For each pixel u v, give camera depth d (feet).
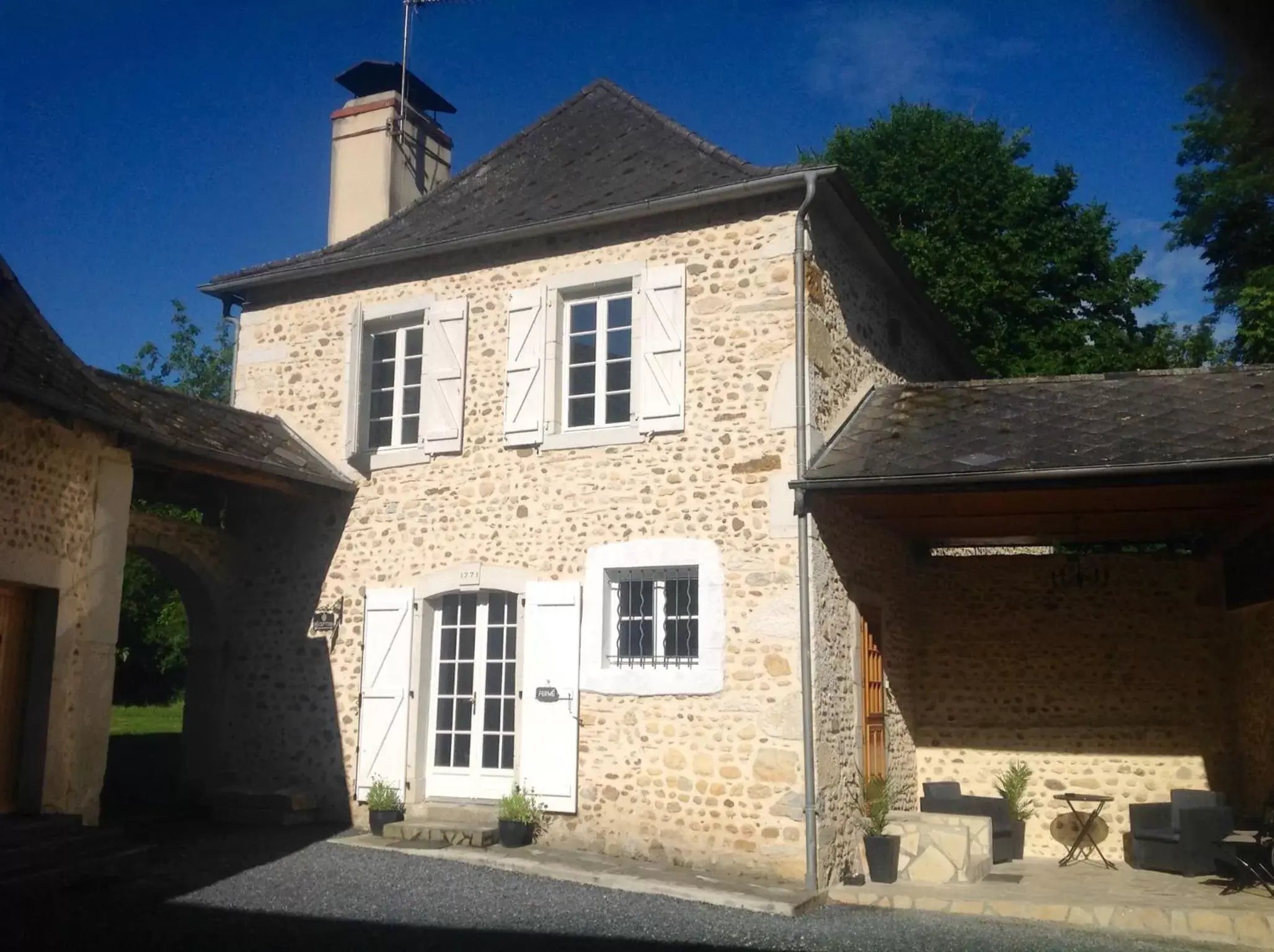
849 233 30.27
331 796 31.37
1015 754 32.42
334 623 32.09
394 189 38.70
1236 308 49.60
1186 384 27.58
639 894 23.77
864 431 28.35
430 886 23.59
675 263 28.94
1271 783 28.12
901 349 35.14
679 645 27.71
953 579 33.99
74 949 18.19
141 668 81.46
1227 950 21.07
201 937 19.15
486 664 30.55
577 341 30.83
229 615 33.78
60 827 23.86
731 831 25.67
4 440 23.35
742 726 26.02
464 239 31.27
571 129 35.32
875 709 29.71
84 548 25.52
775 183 27.25
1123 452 23.94
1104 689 32.09
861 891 24.72
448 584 30.63
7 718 24.08
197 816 32.22
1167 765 31.24
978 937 21.25
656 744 27.02
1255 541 28.50
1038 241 59.77
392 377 33.81
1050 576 33.12
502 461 30.53
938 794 30.99
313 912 21.15
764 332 27.45
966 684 33.27
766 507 26.63
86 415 24.36
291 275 34.01
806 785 24.98
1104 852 30.99
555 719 28.35
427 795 30.71
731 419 27.48
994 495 26.61
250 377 34.94
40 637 24.63
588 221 29.58
